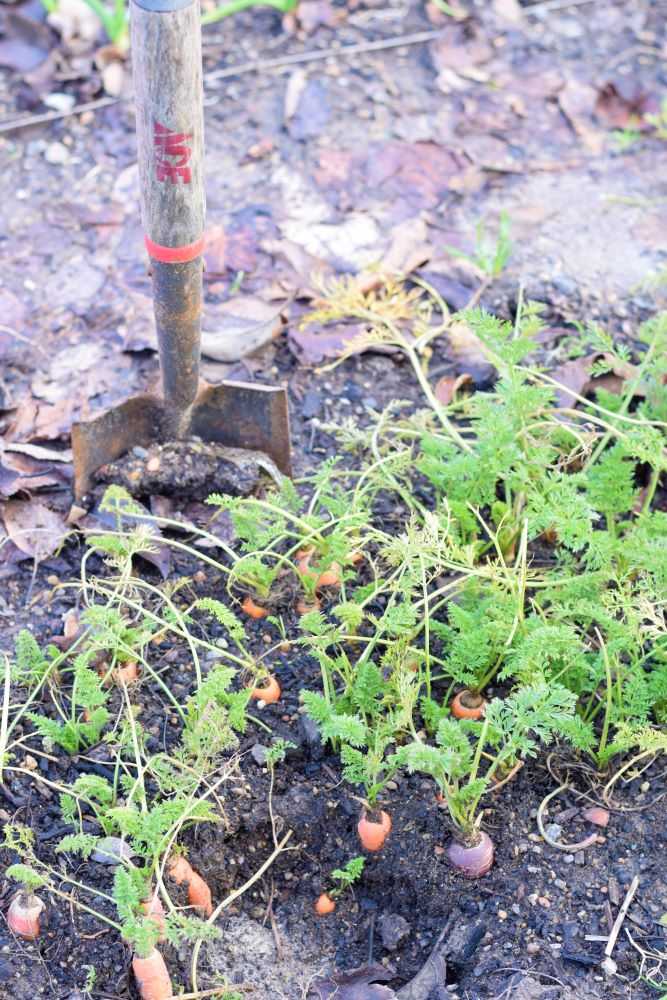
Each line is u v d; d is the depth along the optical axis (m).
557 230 2.12
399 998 1.49
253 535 1.68
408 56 2.36
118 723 1.63
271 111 2.27
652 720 1.63
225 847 1.57
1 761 1.54
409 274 2.04
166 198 1.59
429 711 1.59
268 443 1.80
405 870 1.56
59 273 2.05
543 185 2.19
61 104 2.27
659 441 1.68
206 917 1.53
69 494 1.81
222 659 1.68
